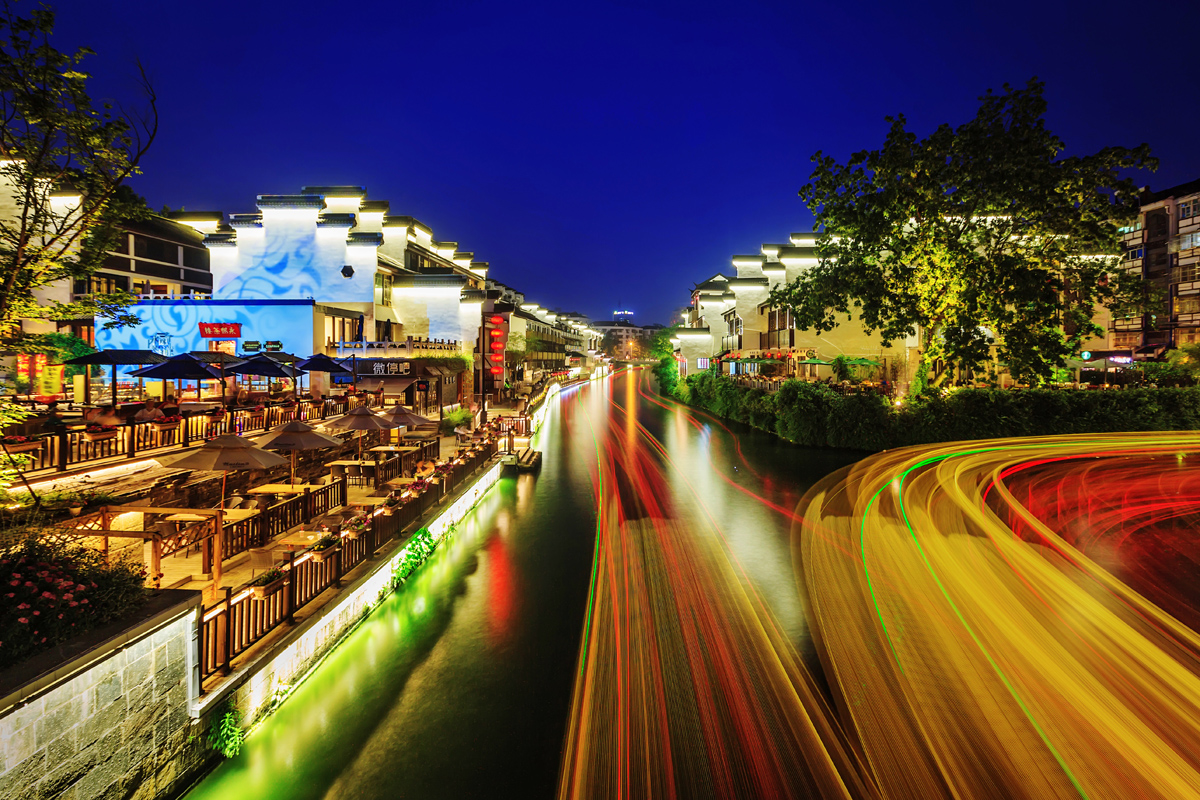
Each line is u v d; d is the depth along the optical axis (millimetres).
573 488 18891
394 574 10656
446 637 8844
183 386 25594
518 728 6652
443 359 36812
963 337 24625
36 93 7293
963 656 7266
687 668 7602
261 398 21781
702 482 19625
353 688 7500
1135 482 17594
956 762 5383
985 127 24500
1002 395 25594
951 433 25375
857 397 27266
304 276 37531
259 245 37562
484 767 6016
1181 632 7875
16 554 5113
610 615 9383
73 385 22547
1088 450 22109
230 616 6402
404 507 11617
